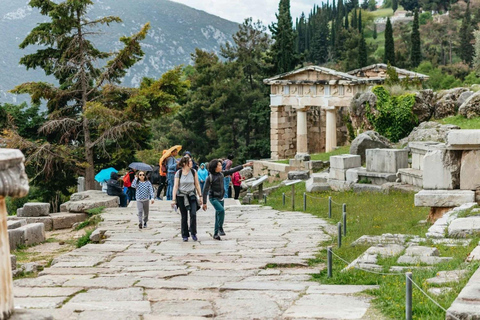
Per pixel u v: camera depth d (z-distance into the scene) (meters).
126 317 7.04
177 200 14.88
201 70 74.38
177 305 7.94
